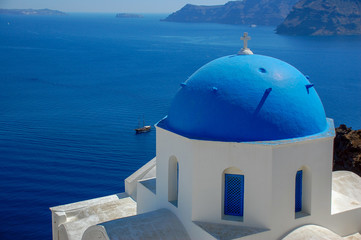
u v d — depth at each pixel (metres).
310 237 11.92
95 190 40.88
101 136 59.03
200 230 12.20
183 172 12.88
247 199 12.15
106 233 12.05
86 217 15.80
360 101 80.62
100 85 102.62
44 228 33.47
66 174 44.81
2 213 35.78
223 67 13.17
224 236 11.70
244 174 12.06
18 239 31.81
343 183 16.61
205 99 12.67
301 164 12.25
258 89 12.35
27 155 50.94
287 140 11.96
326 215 13.08
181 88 13.83
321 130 12.91
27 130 62.09
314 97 13.29
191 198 12.54
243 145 11.89
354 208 13.59
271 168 11.70
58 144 55.34
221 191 12.36
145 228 12.49
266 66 12.98
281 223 12.13
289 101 12.38
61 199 38.72
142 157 50.53
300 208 12.99
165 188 13.95
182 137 12.71
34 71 126.44
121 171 46.09
